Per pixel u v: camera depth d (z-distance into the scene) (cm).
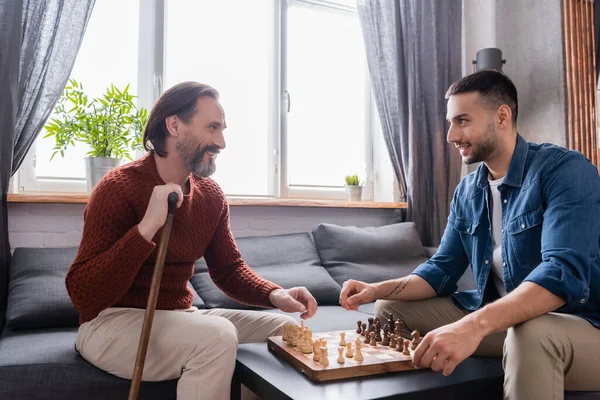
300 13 314
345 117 328
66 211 220
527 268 131
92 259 124
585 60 323
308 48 316
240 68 288
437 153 304
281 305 146
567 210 115
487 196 148
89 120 219
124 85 256
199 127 138
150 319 109
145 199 134
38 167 233
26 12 204
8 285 187
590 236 112
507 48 333
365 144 334
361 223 303
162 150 140
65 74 213
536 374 100
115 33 255
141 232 117
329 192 317
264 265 228
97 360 128
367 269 243
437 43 314
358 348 109
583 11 326
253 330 150
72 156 240
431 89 307
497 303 103
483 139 137
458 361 94
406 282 149
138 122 228
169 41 269
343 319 192
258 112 294
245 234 266
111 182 133
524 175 134
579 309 120
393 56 304
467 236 155
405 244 263
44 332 162
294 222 280
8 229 209
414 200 297
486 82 137
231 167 286
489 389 107
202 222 150
